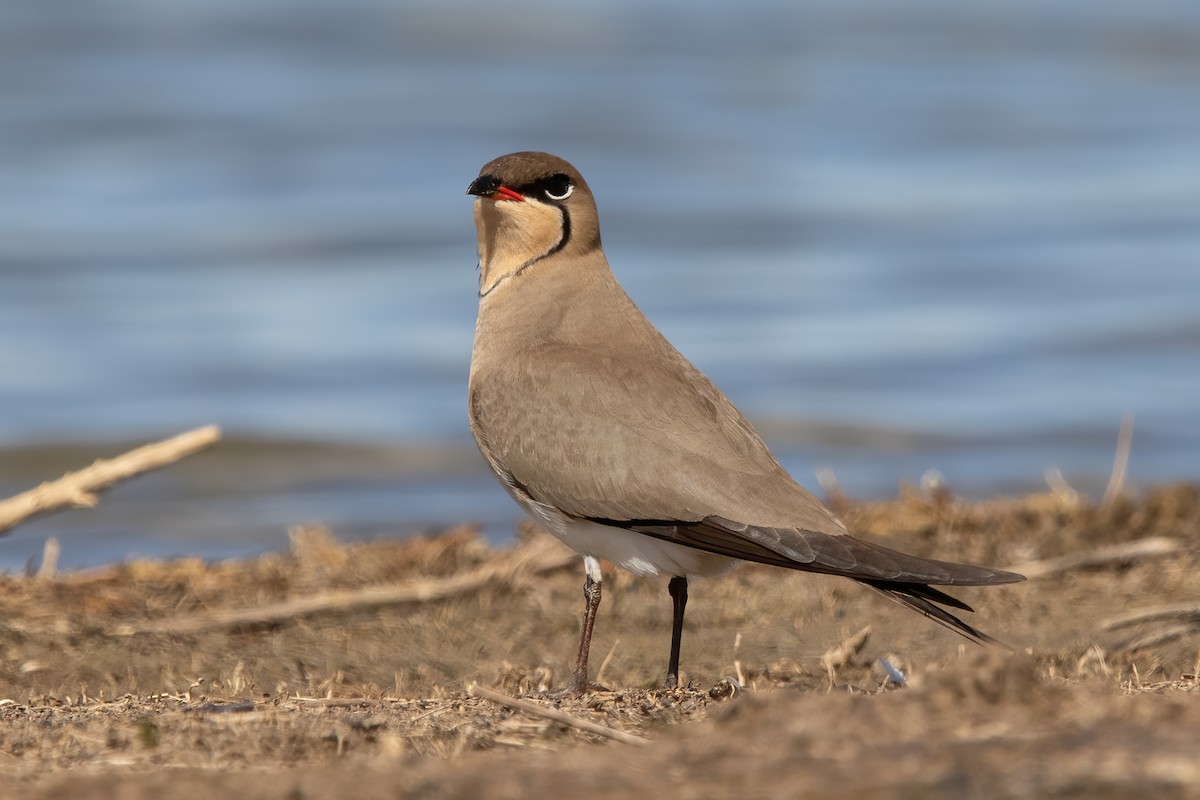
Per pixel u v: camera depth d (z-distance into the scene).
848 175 31.72
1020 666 5.94
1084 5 55.62
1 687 9.12
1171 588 10.59
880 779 5.15
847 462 17.66
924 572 7.33
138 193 29.02
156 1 47.91
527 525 12.79
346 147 32.84
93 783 5.62
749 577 11.45
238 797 5.38
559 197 8.91
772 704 5.93
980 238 26.91
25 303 23.33
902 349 21.42
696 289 24.20
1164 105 38.19
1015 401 19.48
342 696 8.14
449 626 10.51
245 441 18.55
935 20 52.22
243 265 25.09
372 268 25.12
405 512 16.52
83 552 15.21
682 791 5.20
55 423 18.95
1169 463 17.22
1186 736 5.30
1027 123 36.44
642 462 8.00
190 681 9.16
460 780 5.41
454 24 47.31
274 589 11.40
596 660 9.60
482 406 8.64
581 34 47.03
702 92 39.53
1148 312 22.66
